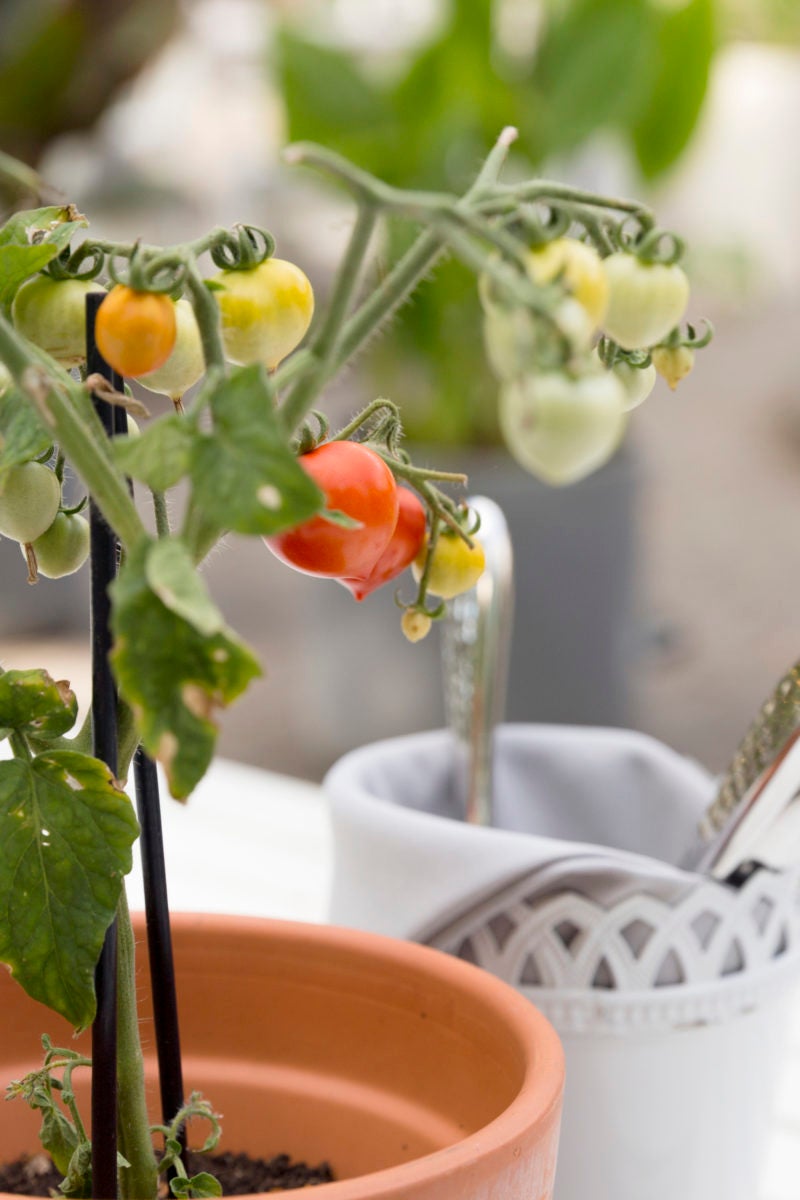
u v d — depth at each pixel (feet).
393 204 2.24
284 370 2.31
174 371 2.44
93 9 11.62
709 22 10.26
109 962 2.51
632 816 3.76
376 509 2.47
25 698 2.48
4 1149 2.81
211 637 2.19
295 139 10.12
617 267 2.27
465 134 9.80
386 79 10.38
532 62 10.47
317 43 10.15
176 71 16.74
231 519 2.22
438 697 10.11
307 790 6.02
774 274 20.06
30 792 2.48
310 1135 2.83
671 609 15.34
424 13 12.07
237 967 2.87
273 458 2.22
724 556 16.99
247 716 12.37
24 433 2.39
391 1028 2.82
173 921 2.88
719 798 3.14
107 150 14.51
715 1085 3.17
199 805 5.78
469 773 3.52
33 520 2.51
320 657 10.52
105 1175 2.51
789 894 3.22
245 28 16.05
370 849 3.21
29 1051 2.85
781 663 13.89
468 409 10.10
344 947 2.84
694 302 23.70
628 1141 3.14
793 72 19.84
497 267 2.13
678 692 13.28
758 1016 3.18
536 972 3.14
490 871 3.11
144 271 2.29
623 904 3.12
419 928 3.15
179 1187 2.58
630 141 10.68
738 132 19.81
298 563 2.49
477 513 2.62
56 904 2.49
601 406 2.08
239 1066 2.87
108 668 2.48
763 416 21.74
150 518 3.21
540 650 10.21
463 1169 2.37
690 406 22.27
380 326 2.43
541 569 10.07
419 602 2.62
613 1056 3.12
